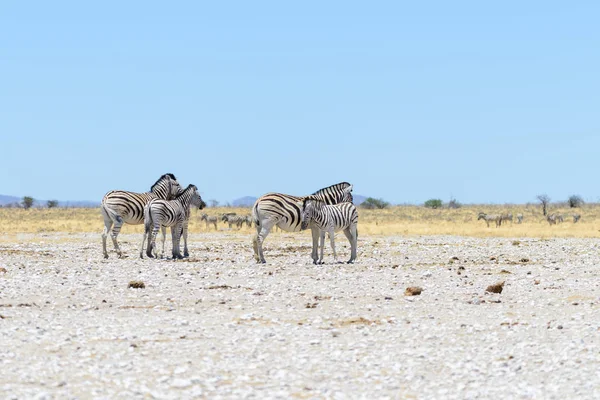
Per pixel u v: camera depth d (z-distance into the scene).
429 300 27.20
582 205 171.00
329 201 43.25
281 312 24.50
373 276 34.50
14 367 16.58
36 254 46.72
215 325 21.94
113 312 24.27
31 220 120.56
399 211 160.25
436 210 164.62
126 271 35.69
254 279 33.06
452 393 15.14
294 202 39.50
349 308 25.39
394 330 21.34
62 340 19.39
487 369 17.00
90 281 31.75
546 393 15.09
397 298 27.70
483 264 41.69
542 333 20.94
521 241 64.50
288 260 42.62
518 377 16.33
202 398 14.59
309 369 16.88
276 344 19.34
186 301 26.73
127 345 18.95
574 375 16.42
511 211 159.38
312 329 21.41
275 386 15.53
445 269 38.09
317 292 29.22
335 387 15.50
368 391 15.24
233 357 17.89
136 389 15.05
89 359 17.42
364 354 18.33
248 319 23.02
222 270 36.41
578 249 53.88
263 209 39.31
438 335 20.61
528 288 30.58
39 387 15.05
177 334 20.44
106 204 43.06
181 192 43.56
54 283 31.00
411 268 38.50
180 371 16.41
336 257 42.16
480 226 102.56
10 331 20.44
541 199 146.12
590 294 28.89
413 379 16.16
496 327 21.83
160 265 38.66
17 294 27.80
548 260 44.84
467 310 25.03
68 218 129.75
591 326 21.84
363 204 175.62
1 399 14.06
